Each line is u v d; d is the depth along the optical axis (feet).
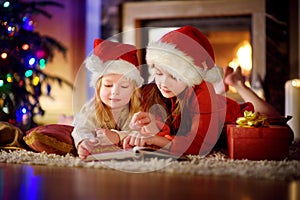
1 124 6.28
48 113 12.41
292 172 4.41
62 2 12.66
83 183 4.06
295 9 11.33
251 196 3.58
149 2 12.19
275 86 11.28
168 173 4.59
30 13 8.61
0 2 7.94
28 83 8.64
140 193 3.65
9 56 8.00
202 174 4.48
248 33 12.01
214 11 11.77
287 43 11.29
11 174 4.50
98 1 12.61
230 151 5.51
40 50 8.34
